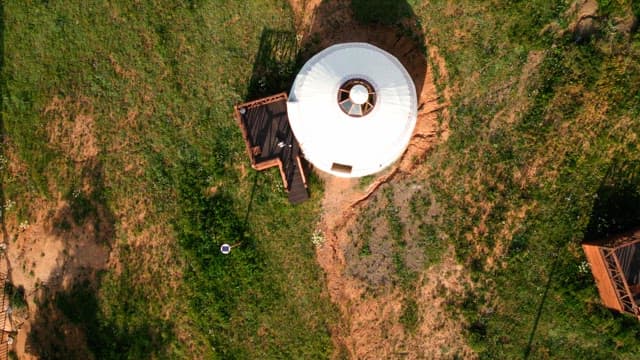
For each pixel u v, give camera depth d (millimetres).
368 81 23500
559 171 27391
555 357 27453
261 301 28188
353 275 28031
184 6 28203
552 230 27406
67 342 28672
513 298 27516
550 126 27328
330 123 23547
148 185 28547
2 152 29000
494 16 27297
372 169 25266
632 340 26594
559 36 27172
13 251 29016
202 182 28203
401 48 27609
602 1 26625
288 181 27172
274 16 28047
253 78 28094
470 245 27594
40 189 28844
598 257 25938
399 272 27844
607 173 27266
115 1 28469
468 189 27656
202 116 28328
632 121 27062
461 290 27688
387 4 27547
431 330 27812
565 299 27188
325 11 27797
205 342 28391
